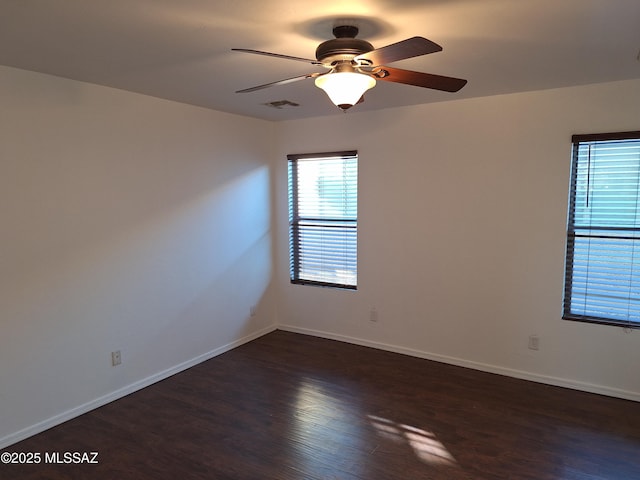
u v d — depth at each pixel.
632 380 3.17
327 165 4.43
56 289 2.88
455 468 2.42
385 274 4.16
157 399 3.28
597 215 3.22
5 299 2.63
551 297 3.41
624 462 2.46
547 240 3.38
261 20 1.89
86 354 3.08
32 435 2.78
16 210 2.65
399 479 2.33
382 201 4.10
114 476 2.39
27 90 2.67
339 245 4.45
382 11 1.79
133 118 3.29
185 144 3.72
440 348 3.94
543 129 3.31
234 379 3.62
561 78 2.93
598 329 3.25
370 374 3.69
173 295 3.70
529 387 3.41
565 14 1.83
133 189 3.33
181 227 3.74
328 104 3.72
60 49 2.27
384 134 4.02
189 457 2.55
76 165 2.95
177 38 2.11
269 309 4.84
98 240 3.11
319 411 3.07
